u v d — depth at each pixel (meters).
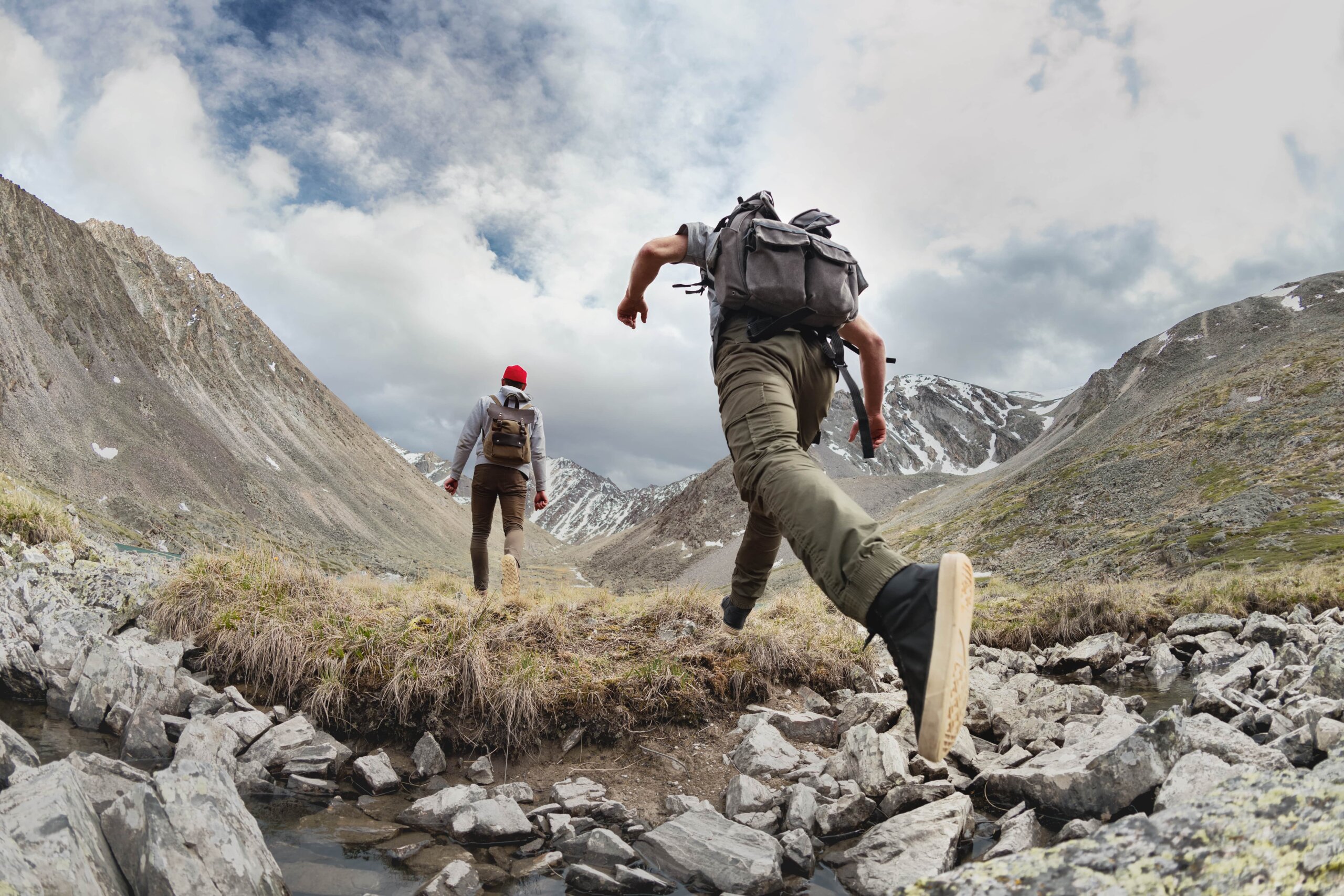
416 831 3.35
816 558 2.03
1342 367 96.00
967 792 4.01
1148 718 5.88
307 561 6.10
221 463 181.88
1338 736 3.43
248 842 2.56
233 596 5.30
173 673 4.41
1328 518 47.22
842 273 2.53
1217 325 186.25
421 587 7.12
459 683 4.54
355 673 4.58
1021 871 1.46
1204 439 91.69
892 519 171.75
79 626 4.75
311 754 3.92
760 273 2.41
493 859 3.12
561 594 7.43
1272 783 1.65
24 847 1.96
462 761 4.24
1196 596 13.70
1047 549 80.12
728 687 5.29
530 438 6.82
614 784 4.11
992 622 13.38
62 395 151.50
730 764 4.40
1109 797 3.34
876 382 3.01
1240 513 54.38
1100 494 90.44
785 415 2.34
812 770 4.11
